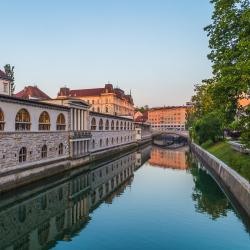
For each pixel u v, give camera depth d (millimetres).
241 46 23875
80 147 61719
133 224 27672
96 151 75000
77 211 32656
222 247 22344
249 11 23969
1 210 32125
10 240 24750
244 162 35844
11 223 28734
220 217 29312
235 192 32125
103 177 52938
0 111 37062
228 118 29781
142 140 138875
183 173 57125
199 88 82375
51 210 33031
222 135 74812
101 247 22719
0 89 55531
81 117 63750
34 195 38594
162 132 157875
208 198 37031
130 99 171250
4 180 36281
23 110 42094
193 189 42500
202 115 81875
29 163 42531
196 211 31438
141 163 72312
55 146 50625
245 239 23797
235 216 29625
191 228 26375
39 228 27609
